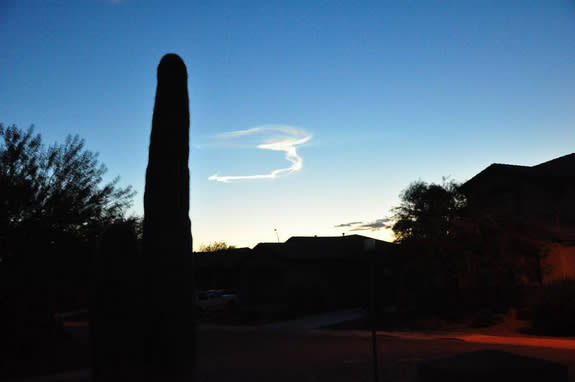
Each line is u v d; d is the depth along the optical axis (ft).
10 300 57.67
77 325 112.47
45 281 60.49
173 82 27.73
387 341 66.28
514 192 97.96
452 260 80.23
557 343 60.08
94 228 62.03
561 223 92.73
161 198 25.95
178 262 25.40
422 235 84.69
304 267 123.03
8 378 48.73
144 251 25.52
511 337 66.49
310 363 49.65
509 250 76.64
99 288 24.98
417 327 80.33
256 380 41.88
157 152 26.66
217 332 88.12
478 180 103.55
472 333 72.18
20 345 57.26
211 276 158.71
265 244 131.75
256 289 126.00
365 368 45.52
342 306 122.42
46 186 59.36
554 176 95.91
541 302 71.36
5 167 56.75
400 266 88.94
